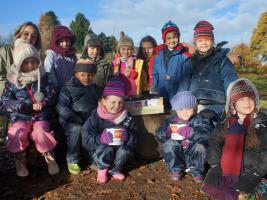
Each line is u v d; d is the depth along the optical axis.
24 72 4.31
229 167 3.37
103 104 4.24
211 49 4.62
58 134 4.55
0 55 5.54
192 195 3.79
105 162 4.07
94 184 4.04
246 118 3.44
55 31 5.06
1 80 5.51
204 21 4.69
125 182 4.09
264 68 30.77
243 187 3.23
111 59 5.99
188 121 4.18
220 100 4.52
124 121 4.25
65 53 5.09
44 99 4.28
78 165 4.38
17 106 4.14
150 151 4.72
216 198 3.44
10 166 4.68
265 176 3.33
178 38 5.26
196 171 4.05
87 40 5.67
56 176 4.26
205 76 4.62
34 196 3.80
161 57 5.35
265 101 10.79
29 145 4.34
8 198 3.78
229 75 4.50
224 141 3.52
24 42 4.54
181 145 4.15
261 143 3.29
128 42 5.49
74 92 4.40
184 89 4.88
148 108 4.66
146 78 5.75
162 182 4.09
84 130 4.20
